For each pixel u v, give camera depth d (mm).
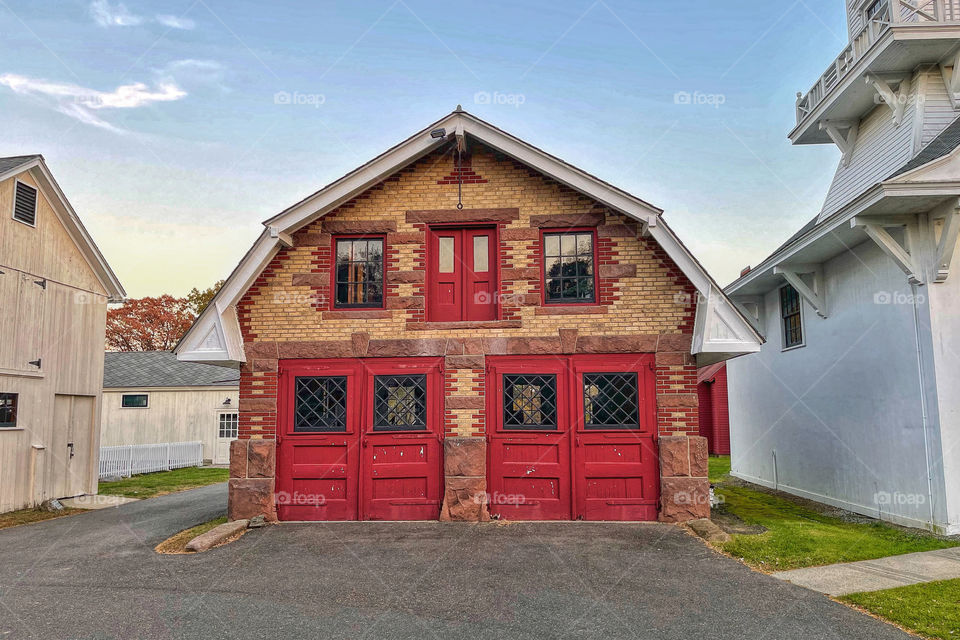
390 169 10688
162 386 26719
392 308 10750
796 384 13812
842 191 13797
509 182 10930
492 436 10367
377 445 10500
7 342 13031
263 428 10562
